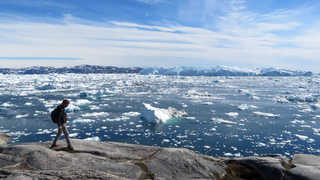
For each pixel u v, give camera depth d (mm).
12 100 64312
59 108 5270
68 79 183625
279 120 44125
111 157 4918
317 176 3877
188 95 81750
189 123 42188
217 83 152500
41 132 34500
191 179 4145
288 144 30719
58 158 4539
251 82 169000
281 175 4191
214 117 46844
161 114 43969
